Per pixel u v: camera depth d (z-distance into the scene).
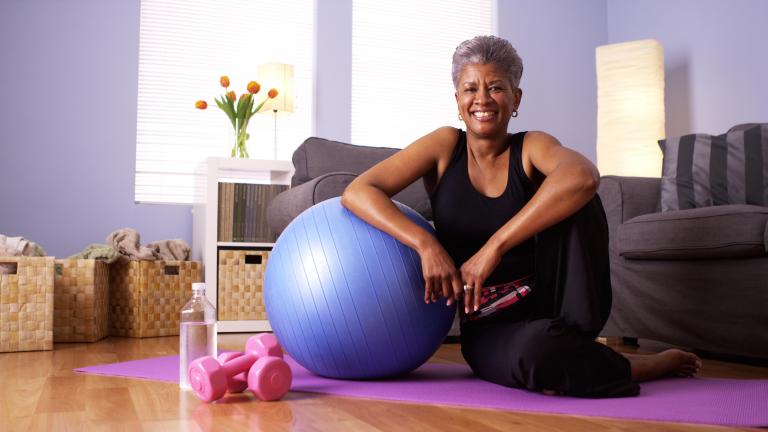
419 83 5.33
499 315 1.79
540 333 1.61
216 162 3.73
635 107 4.60
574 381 1.59
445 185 1.86
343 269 1.71
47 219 4.39
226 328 3.65
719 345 2.44
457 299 1.68
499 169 1.83
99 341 3.19
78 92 4.48
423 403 1.56
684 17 4.87
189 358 1.79
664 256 2.62
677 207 2.97
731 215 2.36
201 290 1.84
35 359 2.47
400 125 5.27
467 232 1.82
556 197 1.59
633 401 1.55
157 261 3.47
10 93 4.36
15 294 2.74
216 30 4.87
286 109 4.39
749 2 4.38
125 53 4.59
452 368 2.14
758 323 2.29
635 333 2.82
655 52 4.61
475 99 1.77
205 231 3.73
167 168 4.71
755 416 1.38
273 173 4.17
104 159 4.51
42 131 4.41
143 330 3.37
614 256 2.93
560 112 5.45
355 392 1.68
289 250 1.80
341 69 5.01
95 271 3.17
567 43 5.50
